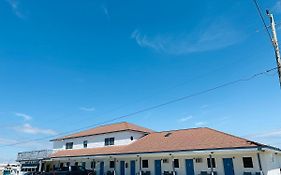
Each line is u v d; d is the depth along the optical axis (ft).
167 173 84.74
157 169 88.69
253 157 69.97
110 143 115.65
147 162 92.48
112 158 104.63
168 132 105.09
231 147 68.33
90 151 116.37
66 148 134.51
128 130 110.93
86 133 131.34
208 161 78.23
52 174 98.32
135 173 94.58
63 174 95.61
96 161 111.45
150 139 102.06
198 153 74.02
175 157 85.97
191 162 81.61
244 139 72.28
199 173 78.69
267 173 66.39
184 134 94.48
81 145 127.44
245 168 70.69
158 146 88.53
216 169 75.77
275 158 80.38
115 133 115.34
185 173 81.71
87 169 104.78
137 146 97.25
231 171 72.95
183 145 81.51
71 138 132.77
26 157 135.54
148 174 89.86
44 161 127.85
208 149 71.82
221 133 83.51
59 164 128.67
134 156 90.99
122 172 99.40
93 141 122.93
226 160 74.84
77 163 119.03
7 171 168.35
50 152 128.36
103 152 107.24
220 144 73.05
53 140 141.79
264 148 63.31
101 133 119.44
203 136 85.20
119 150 100.68
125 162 99.91
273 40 45.52
